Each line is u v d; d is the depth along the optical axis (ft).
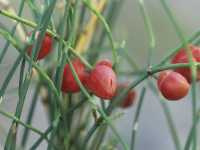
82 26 0.58
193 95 0.45
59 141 0.54
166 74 0.47
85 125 0.57
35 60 0.43
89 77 0.46
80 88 0.45
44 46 0.45
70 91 0.47
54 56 0.56
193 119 0.46
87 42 0.59
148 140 1.09
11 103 0.76
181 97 0.47
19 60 0.43
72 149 0.56
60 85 0.45
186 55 0.48
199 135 0.94
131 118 1.05
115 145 0.59
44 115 0.96
